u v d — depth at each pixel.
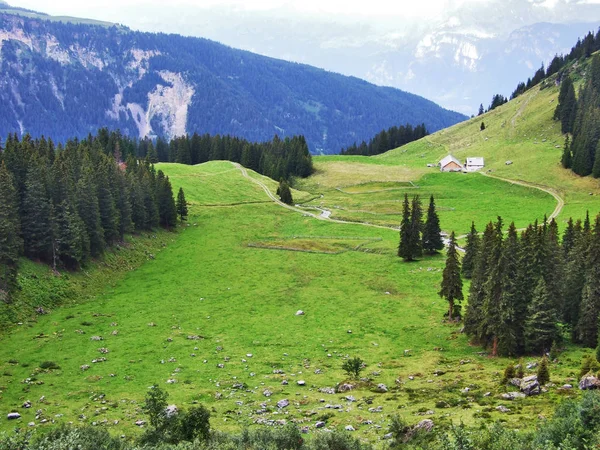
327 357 80.12
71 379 69.62
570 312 83.88
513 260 79.56
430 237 141.38
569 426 41.22
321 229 172.88
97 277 115.88
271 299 109.00
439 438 43.06
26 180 112.44
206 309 102.94
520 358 73.56
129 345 83.69
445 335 88.00
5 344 80.06
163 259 138.25
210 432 48.06
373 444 47.53
